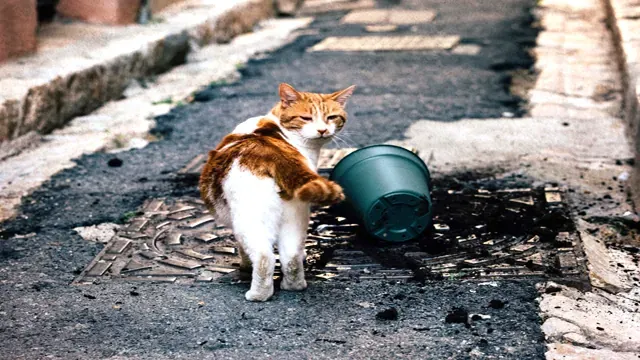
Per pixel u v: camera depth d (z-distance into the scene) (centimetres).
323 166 718
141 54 1030
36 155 763
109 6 1153
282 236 472
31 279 518
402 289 491
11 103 762
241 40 1315
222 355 419
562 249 537
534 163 715
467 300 474
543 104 901
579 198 636
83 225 606
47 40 1052
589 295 480
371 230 548
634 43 980
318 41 1294
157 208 635
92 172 722
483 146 765
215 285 504
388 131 822
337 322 452
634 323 449
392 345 425
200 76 1069
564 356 409
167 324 454
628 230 580
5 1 899
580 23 1334
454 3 1561
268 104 938
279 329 445
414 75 1055
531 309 460
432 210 563
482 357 411
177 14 1283
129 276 520
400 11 1514
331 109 502
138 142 809
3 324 458
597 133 796
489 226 578
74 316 466
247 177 450
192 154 773
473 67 1085
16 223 610
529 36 1255
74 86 877
